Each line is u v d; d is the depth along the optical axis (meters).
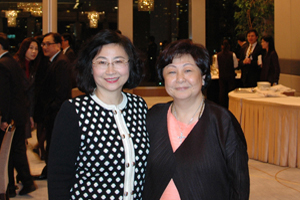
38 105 3.74
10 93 3.13
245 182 1.43
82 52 1.47
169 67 1.54
